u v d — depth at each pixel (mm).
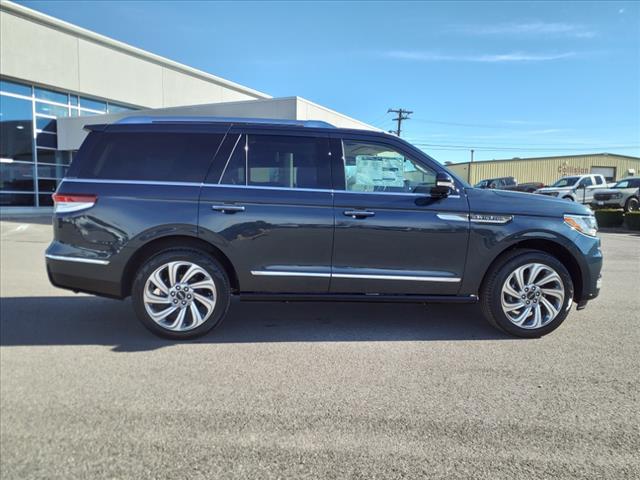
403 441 2672
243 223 4199
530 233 4348
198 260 4203
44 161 22125
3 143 20234
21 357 3867
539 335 4449
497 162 49344
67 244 4207
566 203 4555
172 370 3619
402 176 4418
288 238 4234
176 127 4344
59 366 3678
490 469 2418
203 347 4137
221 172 4270
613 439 2717
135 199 4172
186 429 2764
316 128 4426
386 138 4445
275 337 4430
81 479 2295
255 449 2570
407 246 4297
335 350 4098
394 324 4895
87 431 2729
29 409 2984
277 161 4336
